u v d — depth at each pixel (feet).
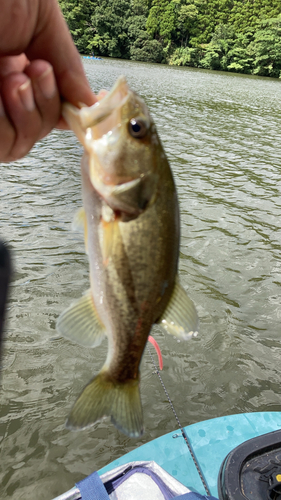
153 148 0.76
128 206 0.74
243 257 4.81
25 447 2.41
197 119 13.12
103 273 0.76
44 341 3.14
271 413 2.51
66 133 9.25
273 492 1.46
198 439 2.30
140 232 0.75
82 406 0.75
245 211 6.19
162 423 2.64
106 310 0.77
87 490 1.58
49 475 2.28
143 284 0.76
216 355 3.25
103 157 0.73
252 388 2.98
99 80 17.04
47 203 5.51
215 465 2.14
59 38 0.78
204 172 7.88
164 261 0.78
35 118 0.74
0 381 2.76
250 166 8.69
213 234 5.29
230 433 2.35
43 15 0.76
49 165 7.04
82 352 3.08
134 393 0.81
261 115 15.87
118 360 0.79
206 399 2.84
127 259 0.75
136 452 2.21
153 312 0.79
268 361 3.26
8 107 0.70
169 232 0.78
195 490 1.99
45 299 3.60
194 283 4.17
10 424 2.52
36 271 3.97
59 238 4.65
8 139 0.74
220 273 4.42
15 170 6.56
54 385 2.80
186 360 3.15
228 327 3.58
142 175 0.74
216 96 19.65
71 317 0.78
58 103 0.76
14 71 0.73
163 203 0.77
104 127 0.73
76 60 0.81
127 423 0.77
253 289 4.19
